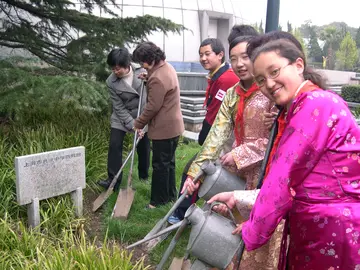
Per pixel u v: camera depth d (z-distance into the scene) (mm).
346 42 40750
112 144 4543
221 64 3678
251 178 2592
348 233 1612
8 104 4695
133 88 4570
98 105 5508
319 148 1573
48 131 5414
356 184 1622
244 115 2580
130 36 6398
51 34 6363
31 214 3650
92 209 4312
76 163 3951
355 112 10125
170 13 16844
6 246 3119
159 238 3555
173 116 4059
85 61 6082
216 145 2740
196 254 2229
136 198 4461
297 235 1742
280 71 1662
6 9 6711
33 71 5855
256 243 1728
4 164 4379
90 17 6238
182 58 16938
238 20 19141
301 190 1658
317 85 1734
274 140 2154
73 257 2846
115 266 2758
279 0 4105
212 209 2344
